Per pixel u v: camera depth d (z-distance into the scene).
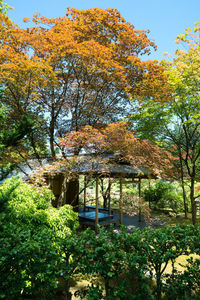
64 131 9.52
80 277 4.57
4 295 2.64
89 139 6.14
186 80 9.16
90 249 3.24
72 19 8.43
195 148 11.43
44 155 10.44
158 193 14.91
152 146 7.75
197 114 9.37
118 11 8.12
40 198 4.97
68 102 9.21
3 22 7.74
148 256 3.32
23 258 2.90
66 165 6.86
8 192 2.46
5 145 2.61
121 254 2.95
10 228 3.35
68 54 7.04
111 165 7.37
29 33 8.38
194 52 8.81
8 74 6.47
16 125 2.62
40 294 2.96
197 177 11.43
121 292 2.55
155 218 12.35
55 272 3.03
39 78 6.89
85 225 10.12
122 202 8.09
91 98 9.21
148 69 8.12
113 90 8.95
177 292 2.88
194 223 10.53
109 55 7.24
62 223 4.63
